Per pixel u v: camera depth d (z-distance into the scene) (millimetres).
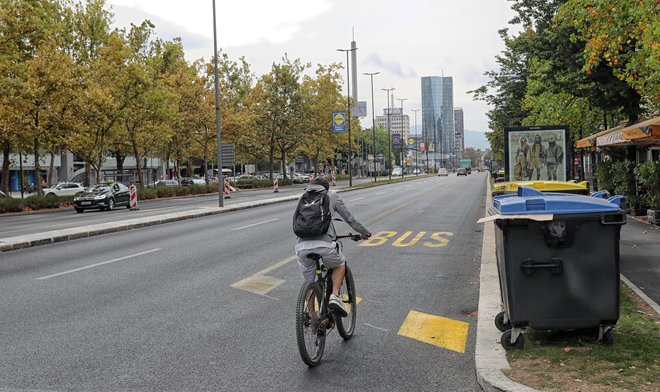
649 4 11344
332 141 79375
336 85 77938
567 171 20172
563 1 21594
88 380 5148
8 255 13352
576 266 5355
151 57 51875
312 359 5430
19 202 35906
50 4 40312
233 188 54875
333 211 6109
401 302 8203
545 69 21391
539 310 5383
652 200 15734
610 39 13172
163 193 49406
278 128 71688
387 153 160500
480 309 7008
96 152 44750
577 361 5000
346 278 6551
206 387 4969
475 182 65312
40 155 48719
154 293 8898
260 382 5090
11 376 5266
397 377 5211
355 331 6781
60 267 11453
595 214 5305
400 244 14273
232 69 71812
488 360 5145
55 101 37469
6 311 7789
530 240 5391
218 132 29391
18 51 37969
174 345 6199
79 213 32219
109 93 41688
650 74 14906
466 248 13453
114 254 13219
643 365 4863
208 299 8453
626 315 6547
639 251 11250
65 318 7383
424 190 45906
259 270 10820
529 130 20281
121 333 6680
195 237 16453
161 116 45844
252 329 6820
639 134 13758
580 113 26516
